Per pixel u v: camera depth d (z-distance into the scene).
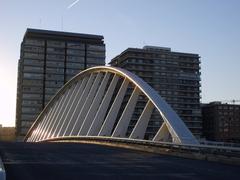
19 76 197.62
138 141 39.50
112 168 20.89
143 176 17.45
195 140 34.88
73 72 180.75
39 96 175.00
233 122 164.25
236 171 20.38
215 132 162.88
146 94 44.00
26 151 35.28
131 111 47.00
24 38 183.00
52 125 78.81
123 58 162.12
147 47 167.25
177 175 18.08
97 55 185.00
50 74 177.88
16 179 16.16
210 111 167.62
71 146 45.41
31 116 172.88
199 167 22.22
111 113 50.91
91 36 187.25
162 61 162.38
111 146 45.62
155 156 30.47
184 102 164.00
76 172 18.89
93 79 66.81
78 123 60.72
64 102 75.12
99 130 53.44
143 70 158.12
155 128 142.50
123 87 52.00
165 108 40.31
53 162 24.47
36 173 18.42
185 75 165.88
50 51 179.38
